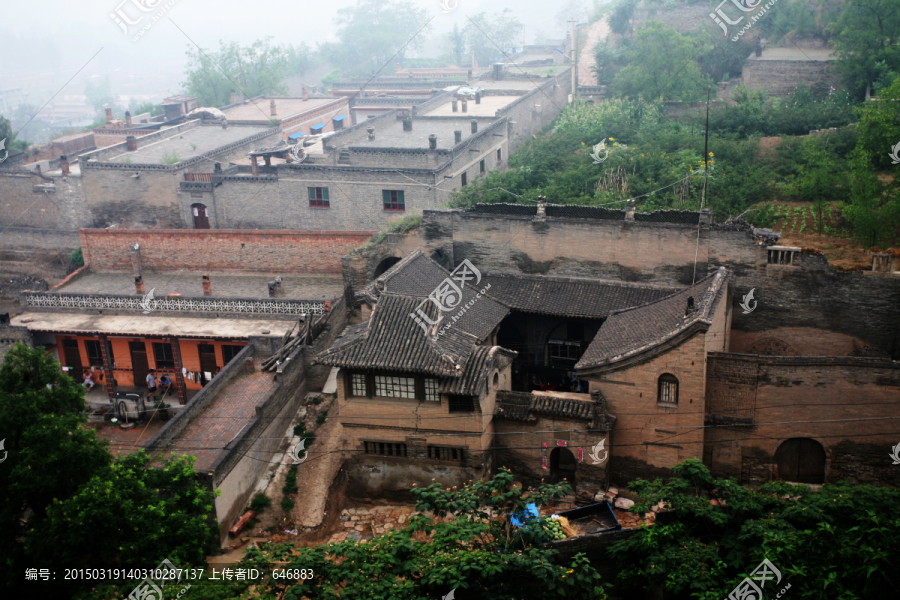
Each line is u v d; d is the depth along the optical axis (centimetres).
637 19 8544
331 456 3538
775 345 3881
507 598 2139
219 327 4250
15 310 5959
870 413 2969
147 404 4162
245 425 3397
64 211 6512
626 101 6412
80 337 4409
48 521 2245
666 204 4609
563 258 4206
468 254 4403
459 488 3225
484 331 3553
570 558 2505
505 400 3294
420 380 3158
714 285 3306
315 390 4066
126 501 2283
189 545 2406
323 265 5116
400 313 3269
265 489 3350
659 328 3241
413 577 2178
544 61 9444
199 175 6081
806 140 5228
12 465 2331
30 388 2458
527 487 3319
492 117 6450
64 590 2255
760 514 2370
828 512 2288
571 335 4094
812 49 7000
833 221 4512
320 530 3123
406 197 5322
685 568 2230
